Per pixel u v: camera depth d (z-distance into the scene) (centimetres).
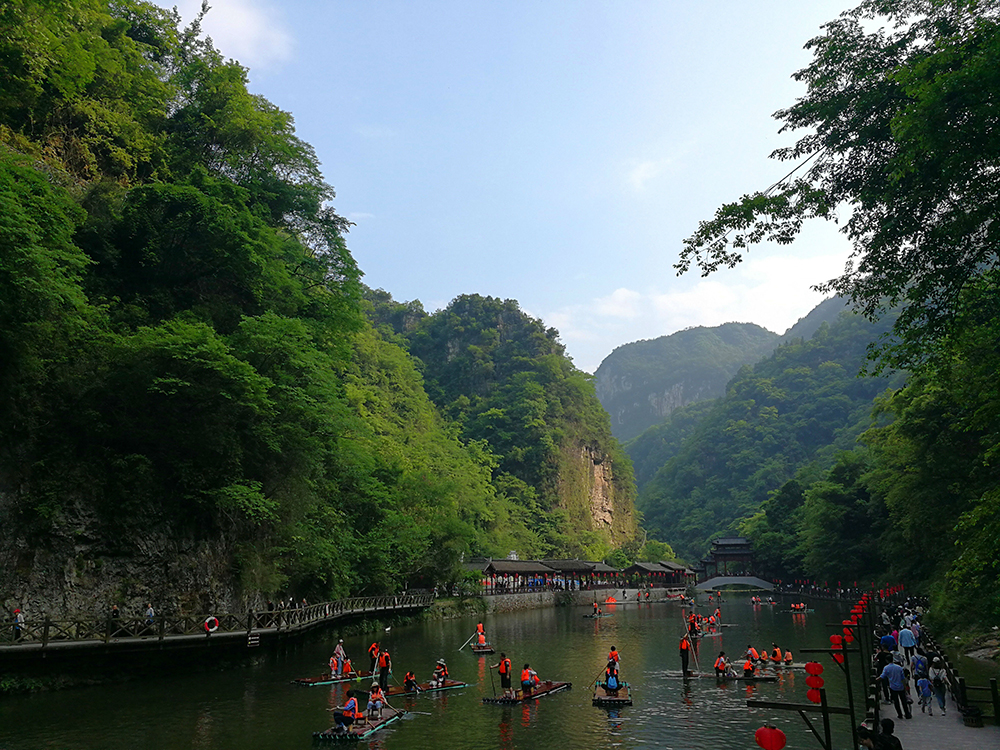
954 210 1725
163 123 5822
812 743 2273
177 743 2200
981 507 1922
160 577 3562
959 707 2302
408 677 3156
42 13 4231
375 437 8681
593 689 3269
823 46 1992
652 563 13725
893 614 5481
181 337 3531
